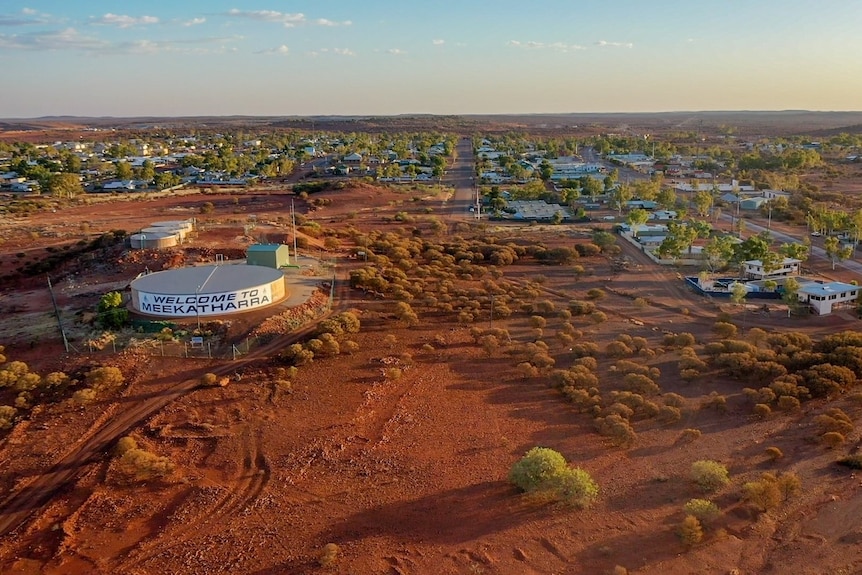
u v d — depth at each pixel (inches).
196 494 1754.4
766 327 3203.7
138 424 2096.5
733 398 2380.7
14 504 1723.7
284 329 2810.0
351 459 1934.1
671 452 2020.2
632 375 2468.0
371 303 3366.1
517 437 2096.5
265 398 2282.2
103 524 1646.2
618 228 5856.3
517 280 4151.1
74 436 2025.1
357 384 2433.6
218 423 2119.8
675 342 2896.2
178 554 1533.0
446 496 1763.0
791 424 2196.1
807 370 2493.8
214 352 2586.1
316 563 1501.0
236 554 1533.0
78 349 2546.8
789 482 1786.4
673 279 4153.5
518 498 1759.4
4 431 2055.9
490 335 2906.0
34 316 2928.2
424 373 2581.2
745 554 1558.8
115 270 3607.3
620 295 3814.0
